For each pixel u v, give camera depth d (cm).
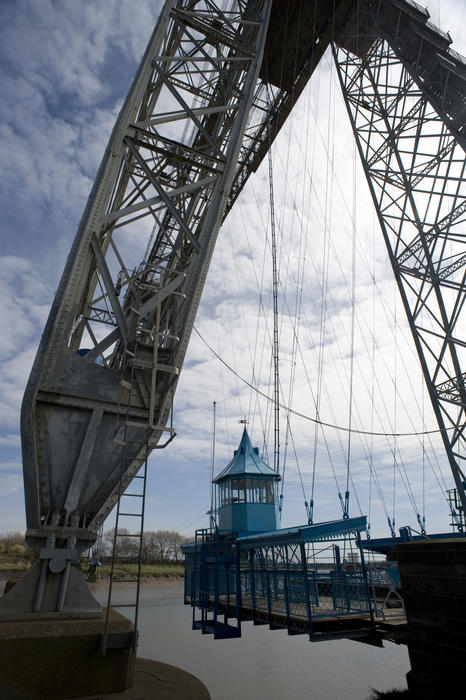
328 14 2619
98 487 704
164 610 4434
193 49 1372
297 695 1591
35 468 659
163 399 788
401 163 2603
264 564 1692
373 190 2764
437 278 2311
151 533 13062
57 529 639
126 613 4144
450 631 766
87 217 820
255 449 2441
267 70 2878
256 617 1409
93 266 1130
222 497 2322
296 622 1156
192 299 881
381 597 1575
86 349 973
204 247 931
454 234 2280
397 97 2677
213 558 1775
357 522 1234
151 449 751
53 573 607
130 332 802
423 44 2370
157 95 1277
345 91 2950
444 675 766
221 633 1516
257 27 1387
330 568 1565
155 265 996
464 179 2295
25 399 688
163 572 9331
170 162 1195
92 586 6088
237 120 1109
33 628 536
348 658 2195
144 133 967
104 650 548
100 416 733
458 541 784
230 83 1212
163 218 1784
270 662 2123
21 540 10750
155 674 661
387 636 1077
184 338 845
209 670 1983
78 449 708
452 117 2358
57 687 518
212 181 1020
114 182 891
